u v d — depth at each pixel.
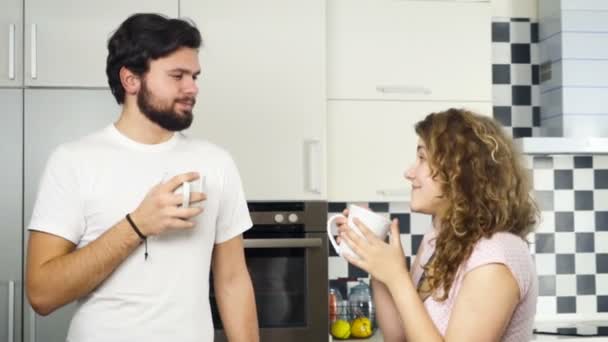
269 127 2.73
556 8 3.08
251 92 2.72
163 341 1.61
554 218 3.32
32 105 2.60
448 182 1.44
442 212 1.49
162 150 1.70
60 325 2.56
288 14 2.74
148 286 1.61
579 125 3.02
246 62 2.72
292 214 2.71
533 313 1.45
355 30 2.91
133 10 2.66
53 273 1.54
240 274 1.84
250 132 2.72
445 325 1.40
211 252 1.74
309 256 2.72
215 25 2.71
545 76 3.21
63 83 2.62
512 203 1.43
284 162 2.73
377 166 2.92
